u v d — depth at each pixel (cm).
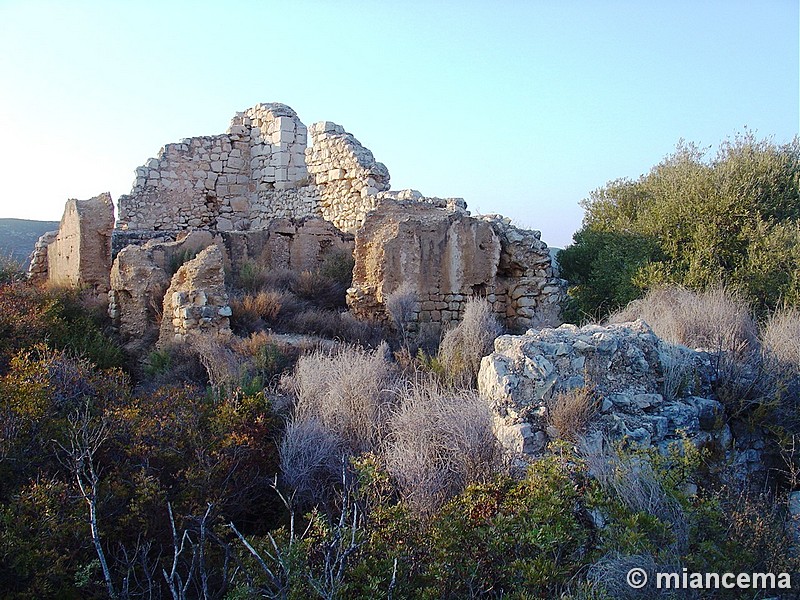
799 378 922
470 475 758
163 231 2519
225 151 2716
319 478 841
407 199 1716
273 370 1216
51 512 679
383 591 568
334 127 2436
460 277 1638
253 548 620
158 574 680
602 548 574
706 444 800
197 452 812
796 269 1517
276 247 2164
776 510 678
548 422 787
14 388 859
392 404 953
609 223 2011
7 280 2080
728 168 1750
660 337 1056
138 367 1442
